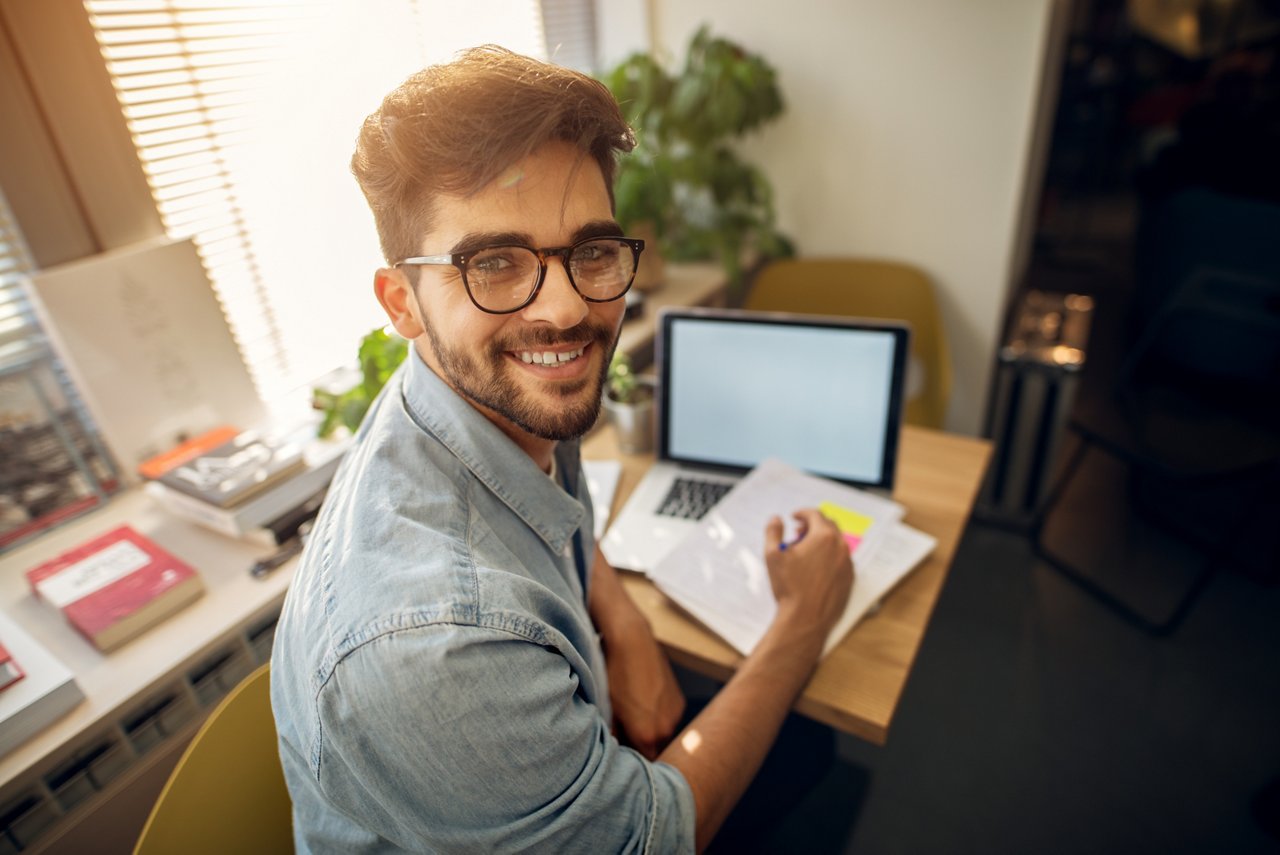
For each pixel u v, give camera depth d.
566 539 0.77
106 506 1.25
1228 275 2.12
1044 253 4.23
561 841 0.57
